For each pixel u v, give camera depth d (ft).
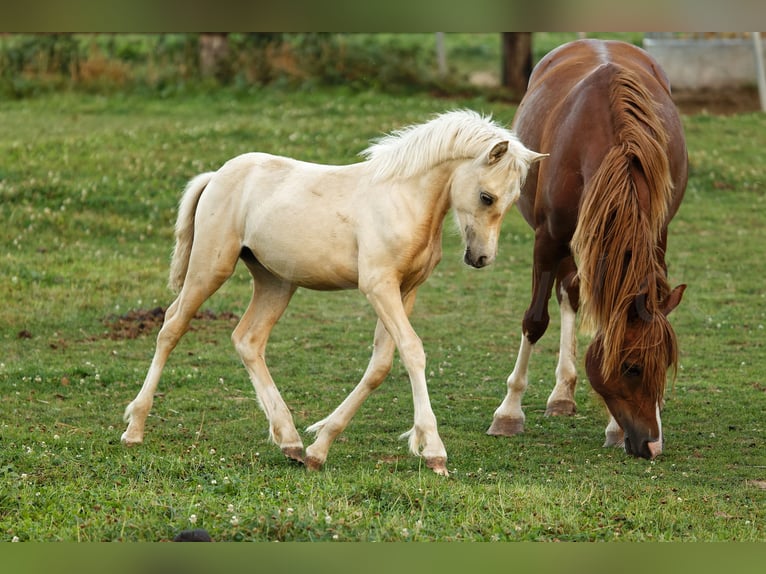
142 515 25.72
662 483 30.30
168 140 79.46
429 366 46.26
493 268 63.87
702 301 56.70
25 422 35.53
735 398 40.98
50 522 25.26
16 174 69.05
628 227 28.45
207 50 100.32
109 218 65.57
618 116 31.45
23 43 99.14
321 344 49.24
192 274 32.22
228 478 28.35
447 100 96.99
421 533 24.67
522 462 32.65
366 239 29.43
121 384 41.04
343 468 31.09
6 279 54.75
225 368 44.32
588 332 29.40
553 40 121.80
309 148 79.00
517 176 28.37
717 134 89.35
